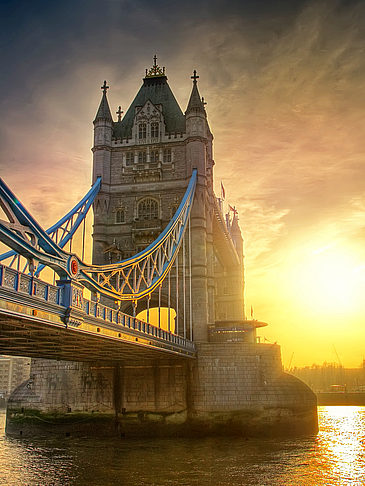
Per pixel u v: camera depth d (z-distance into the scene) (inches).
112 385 2237.9
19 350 1445.6
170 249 2228.1
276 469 1439.5
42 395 2314.2
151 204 2733.8
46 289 957.8
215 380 2197.3
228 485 1257.4
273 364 2217.0
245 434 2127.2
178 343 1948.8
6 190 835.4
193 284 2512.3
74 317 1043.9
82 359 1934.1
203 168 2723.9
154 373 2223.2
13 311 839.1
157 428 2161.7
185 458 1603.1
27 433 2283.5
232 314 3801.7
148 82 3125.0
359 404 5615.2
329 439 2069.4
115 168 2817.4
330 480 1318.9
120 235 2694.4
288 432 2137.1
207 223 2741.1
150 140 2832.2
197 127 2763.3
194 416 2160.4
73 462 1550.2
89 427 2213.3
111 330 1259.2
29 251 901.2
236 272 3885.3
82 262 1131.9
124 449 1795.0
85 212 2554.1
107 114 2898.6
